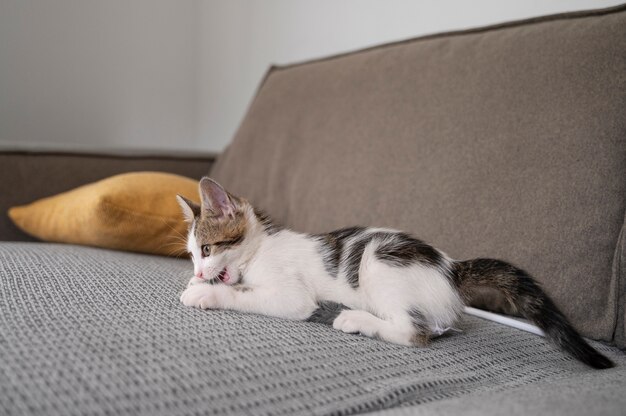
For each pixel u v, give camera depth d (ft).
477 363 3.47
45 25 10.52
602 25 4.57
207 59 12.30
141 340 3.07
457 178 5.07
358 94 6.39
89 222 5.81
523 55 4.99
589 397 2.72
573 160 4.32
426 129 5.50
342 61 7.02
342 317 3.87
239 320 3.75
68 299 3.74
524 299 3.78
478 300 4.79
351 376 3.00
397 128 5.78
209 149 12.47
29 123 10.53
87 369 2.63
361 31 8.64
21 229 6.97
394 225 5.38
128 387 2.52
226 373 2.79
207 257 4.61
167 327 3.36
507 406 2.59
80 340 2.97
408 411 2.58
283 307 4.09
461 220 4.89
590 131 4.29
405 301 3.88
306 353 3.21
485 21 6.91
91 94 11.23
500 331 4.19
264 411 2.51
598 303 3.99
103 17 11.19
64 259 4.94
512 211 4.57
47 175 7.18
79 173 7.37
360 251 4.29
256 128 7.62
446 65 5.62
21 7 10.21
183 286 4.50
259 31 10.80
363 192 5.81
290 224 6.45
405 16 7.93
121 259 5.36
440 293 3.94
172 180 6.46
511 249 4.46
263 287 4.21
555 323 3.63
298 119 7.06
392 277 3.97
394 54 6.32
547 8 6.26
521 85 4.89
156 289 4.28
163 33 12.07
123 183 6.05
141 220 5.87
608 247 4.01
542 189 4.43
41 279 4.17
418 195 5.31
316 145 6.61
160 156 8.04
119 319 3.42
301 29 9.78
